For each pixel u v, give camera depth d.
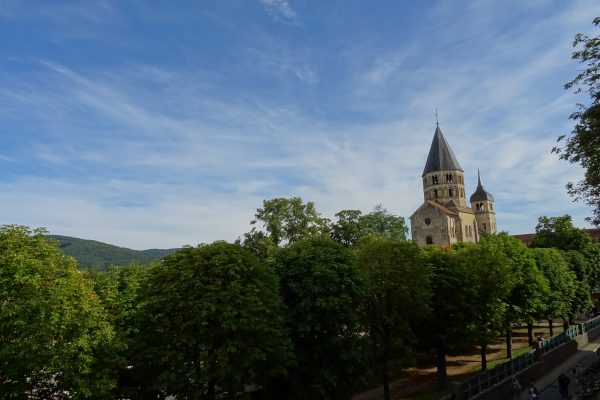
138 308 27.80
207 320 24.91
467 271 41.97
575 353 59.12
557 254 64.50
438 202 114.31
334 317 30.20
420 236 107.88
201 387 25.47
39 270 21.28
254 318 25.16
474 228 115.12
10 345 18.81
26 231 23.03
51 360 19.56
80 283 22.41
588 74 22.77
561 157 24.64
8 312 19.16
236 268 26.88
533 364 47.19
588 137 22.81
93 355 22.31
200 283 25.78
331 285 30.47
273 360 27.05
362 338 33.50
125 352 25.42
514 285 46.59
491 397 37.34
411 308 36.50
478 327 42.78
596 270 82.50
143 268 34.78
